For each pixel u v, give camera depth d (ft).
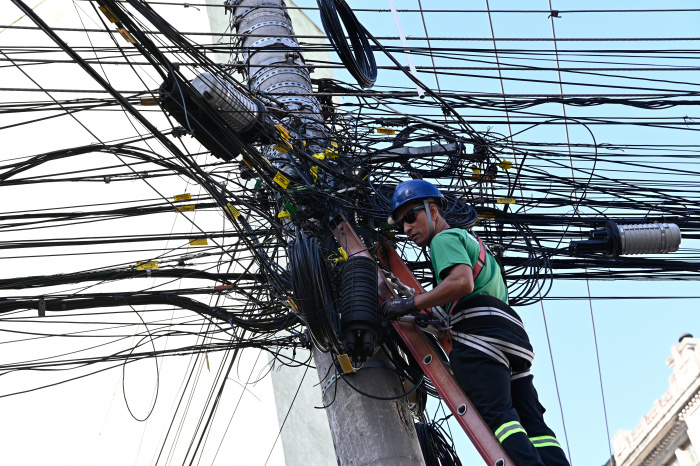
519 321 14.80
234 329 20.10
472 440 13.73
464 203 18.84
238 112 16.40
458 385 14.38
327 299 15.08
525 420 14.48
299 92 20.39
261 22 21.98
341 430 15.12
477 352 14.07
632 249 21.77
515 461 13.12
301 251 14.83
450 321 14.66
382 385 15.30
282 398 35.65
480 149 20.29
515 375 14.58
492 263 15.25
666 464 73.97
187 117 15.75
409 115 20.13
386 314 14.79
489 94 21.67
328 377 15.79
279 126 17.71
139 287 38.11
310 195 17.22
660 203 22.62
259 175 17.20
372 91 20.85
